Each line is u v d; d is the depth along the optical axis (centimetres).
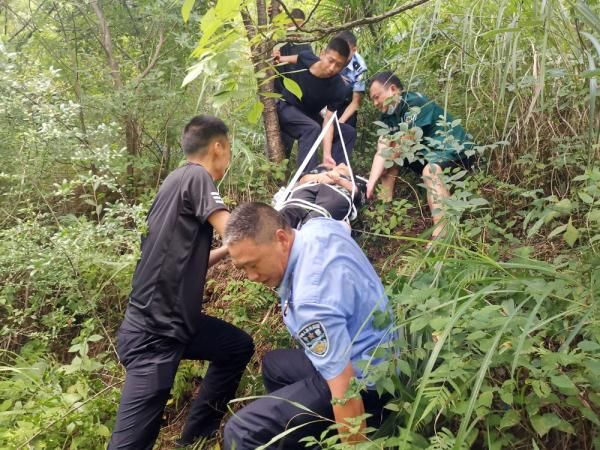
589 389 178
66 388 302
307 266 195
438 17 345
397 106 339
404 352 200
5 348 341
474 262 204
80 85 429
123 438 242
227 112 396
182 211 245
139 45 442
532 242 285
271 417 213
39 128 322
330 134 373
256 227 193
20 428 259
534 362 173
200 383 311
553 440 188
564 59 275
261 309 322
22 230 296
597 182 209
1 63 315
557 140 287
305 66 376
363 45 443
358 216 342
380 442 170
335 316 188
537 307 170
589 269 201
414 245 315
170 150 434
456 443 152
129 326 251
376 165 336
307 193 302
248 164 376
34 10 446
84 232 281
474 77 350
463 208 237
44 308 350
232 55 191
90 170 388
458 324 186
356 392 177
